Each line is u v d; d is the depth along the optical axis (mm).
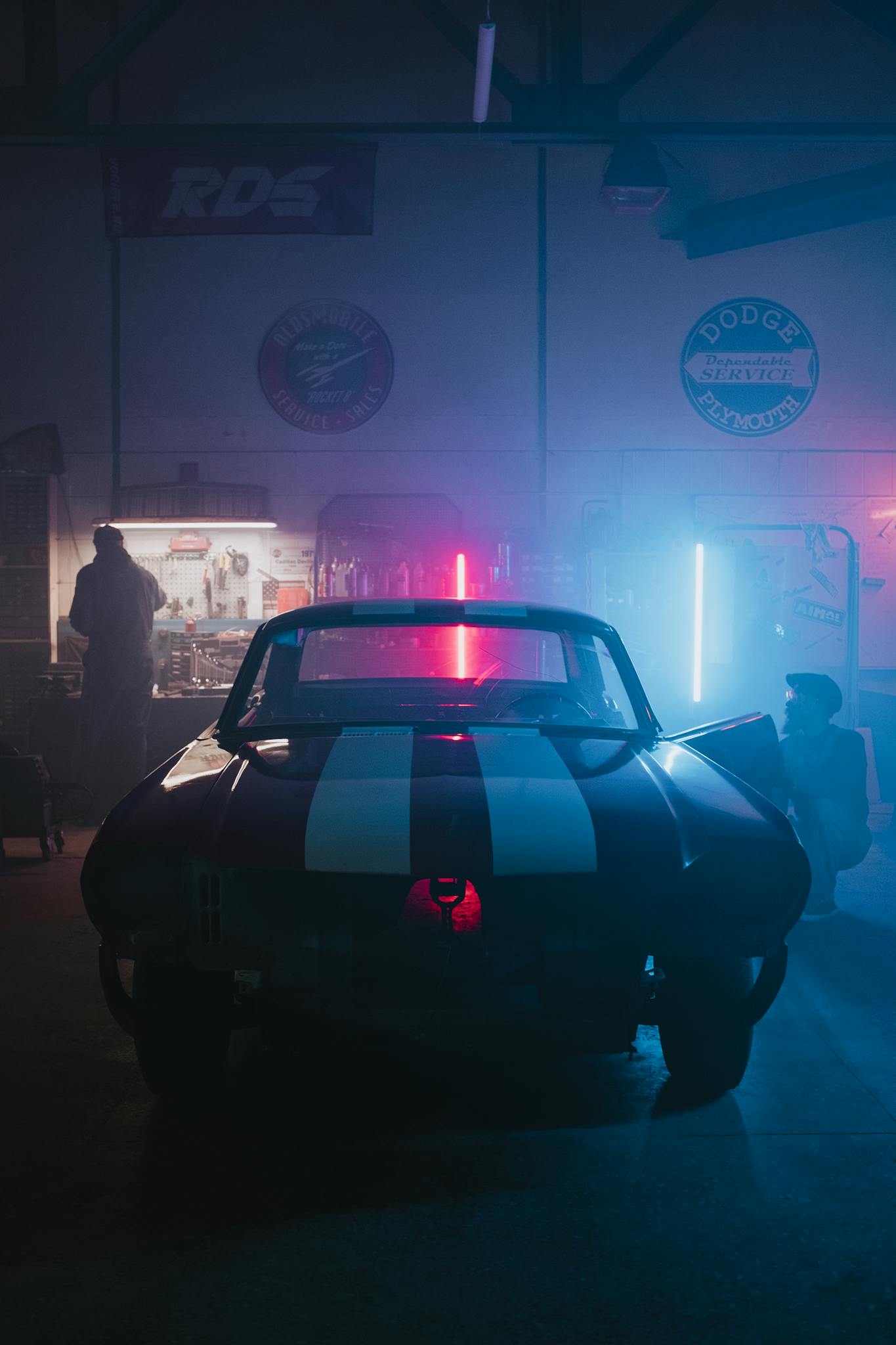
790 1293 1795
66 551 8305
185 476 8250
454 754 2715
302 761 2691
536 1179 2197
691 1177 2203
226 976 2424
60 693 7539
